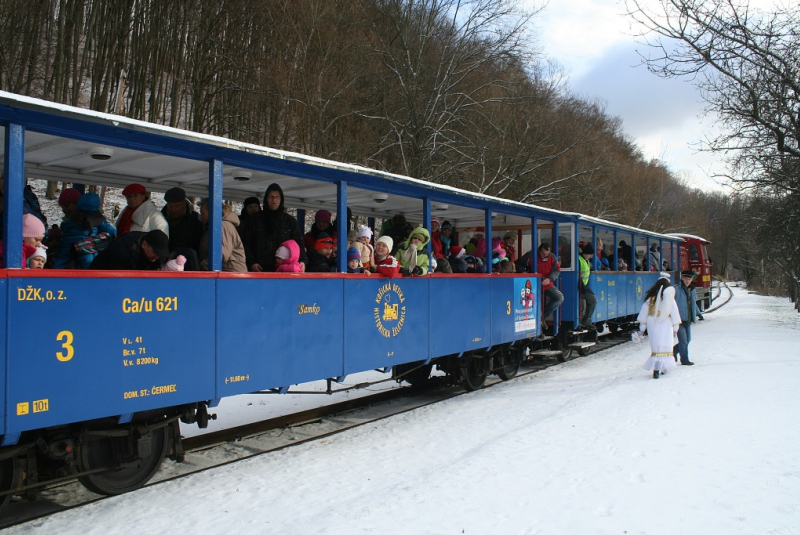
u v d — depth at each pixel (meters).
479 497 4.45
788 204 18.97
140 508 4.65
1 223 4.75
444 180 21.75
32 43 19.77
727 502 4.22
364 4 21.95
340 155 20.23
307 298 6.43
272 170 6.20
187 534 4.11
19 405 4.07
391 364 7.67
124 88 22.97
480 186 22.52
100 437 4.93
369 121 21.84
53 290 4.27
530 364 12.74
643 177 41.25
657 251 20.30
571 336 13.25
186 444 6.41
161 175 6.42
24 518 4.54
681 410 7.05
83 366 4.44
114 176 6.46
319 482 5.18
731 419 6.54
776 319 20.77
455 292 8.98
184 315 5.17
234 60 22.47
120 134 4.79
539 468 5.12
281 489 5.02
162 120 23.58
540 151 23.98
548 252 12.05
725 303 34.75
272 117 21.78
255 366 5.81
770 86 15.48
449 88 21.00
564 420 6.80
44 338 4.22
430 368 9.95
